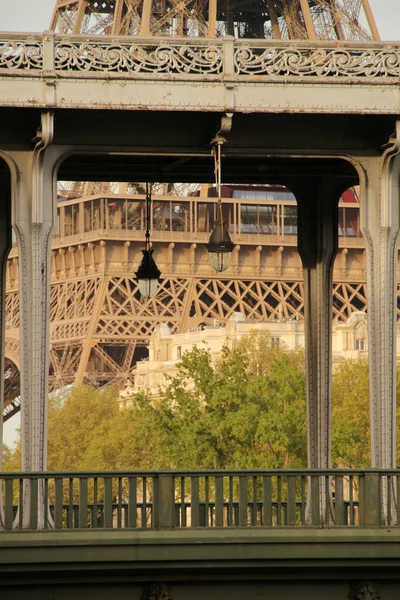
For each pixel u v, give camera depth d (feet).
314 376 144.25
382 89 121.29
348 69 120.88
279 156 124.88
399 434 431.43
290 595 112.88
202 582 111.45
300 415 452.35
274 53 120.26
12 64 115.85
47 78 115.85
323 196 144.15
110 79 117.29
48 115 116.37
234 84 119.14
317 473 114.52
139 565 109.29
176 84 118.52
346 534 112.57
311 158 132.57
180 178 146.72
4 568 107.55
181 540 109.60
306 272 144.97
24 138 120.06
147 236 147.54
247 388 469.16
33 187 119.34
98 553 108.58
